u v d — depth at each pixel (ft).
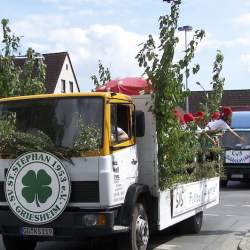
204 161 37.63
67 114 26.05
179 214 32.01
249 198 60.18
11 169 25.73
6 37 39.34
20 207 25.58
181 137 31.37
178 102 30.68
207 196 37.40
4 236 29.01
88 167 25.08
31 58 40.52
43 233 25.43
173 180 30.96
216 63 41.86
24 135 25.95
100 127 25.40
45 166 25.32
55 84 167.12
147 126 29.43
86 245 33.27
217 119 42.50
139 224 27.25
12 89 38.60
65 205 25.03
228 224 41.27
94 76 48.85
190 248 31.65
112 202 25.13
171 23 30.83
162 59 30.42
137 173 28.37
